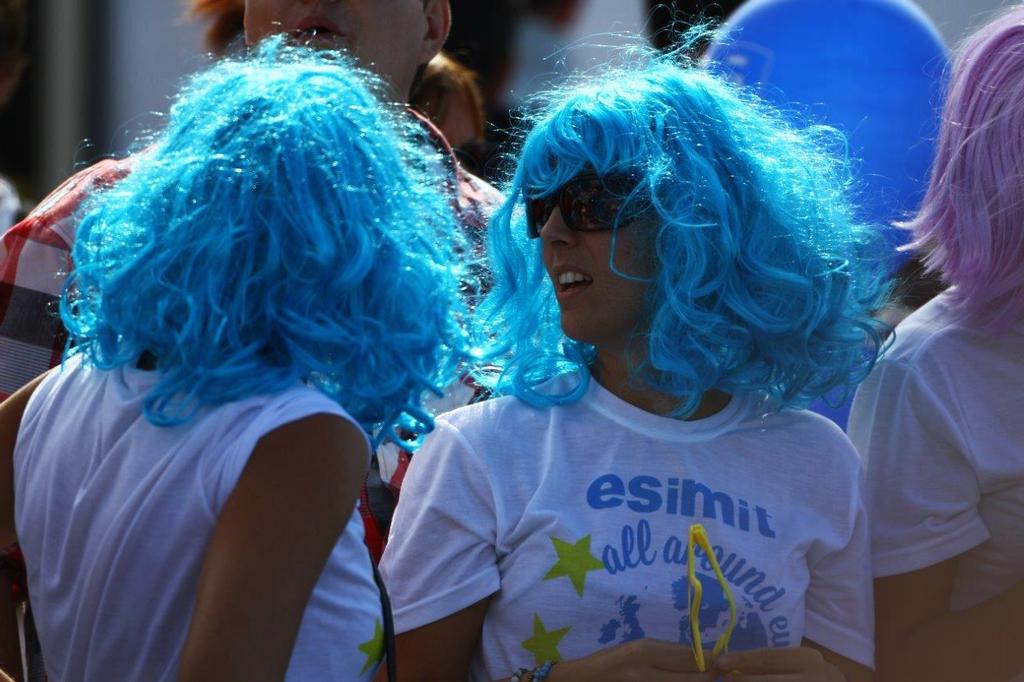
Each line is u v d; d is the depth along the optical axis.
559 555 6.12
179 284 5.05
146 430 5.10
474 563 6.25
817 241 6.58
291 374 5.09
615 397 6.51
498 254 6.89
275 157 5.13
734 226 6.29
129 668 5.06
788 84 10.52
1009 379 7.04
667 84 6.45
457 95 12.63
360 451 5.07
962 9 13.00
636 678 5.81
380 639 5.57
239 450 4.85
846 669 6.49
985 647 6.98
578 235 6.28
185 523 4.91
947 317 7.27
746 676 5.89
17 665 6.10
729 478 6.36
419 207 5.63
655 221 6.26
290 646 4.78
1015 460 6.93
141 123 15.62
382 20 8.76
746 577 6.17
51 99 16.36
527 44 14.66
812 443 6.57
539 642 6.11
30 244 7.28
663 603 6.06
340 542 5.39
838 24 10.53
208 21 11.02
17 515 5.46
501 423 6.48
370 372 5.25
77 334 5.55
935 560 7.01
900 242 9.08
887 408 7.19
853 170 9.08
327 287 5.13
